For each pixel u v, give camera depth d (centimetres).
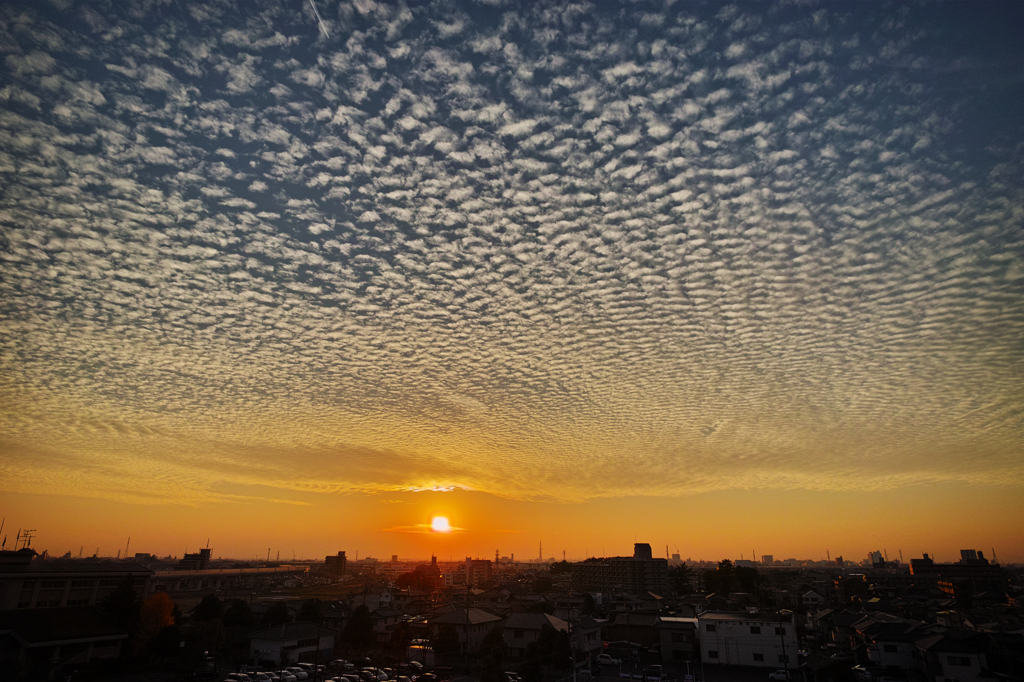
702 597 12650
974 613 8062
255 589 17000
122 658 5634
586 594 11438
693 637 6969
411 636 7225
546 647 6088
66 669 5116
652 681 5475
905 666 5869
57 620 5434
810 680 5644
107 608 5900
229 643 6869
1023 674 5075
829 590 14988
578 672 5550
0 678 4788
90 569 6209
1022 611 7938
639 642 7750
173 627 5925
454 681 5412
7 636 4984
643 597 11812
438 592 16012
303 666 5678
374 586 18288
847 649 7281
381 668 5866
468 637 6969
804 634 8788
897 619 7081
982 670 5041
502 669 5553
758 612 7375
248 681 4838
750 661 6419
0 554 5606
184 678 4984
